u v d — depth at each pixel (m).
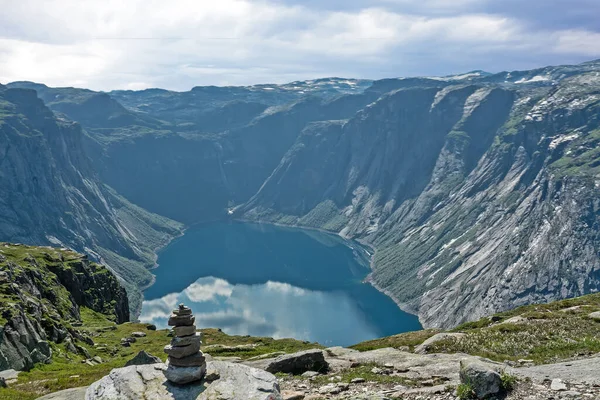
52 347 84.06
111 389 25.17
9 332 71.25
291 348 82.75
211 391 24.55
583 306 67.81
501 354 45.69
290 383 37.09
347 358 45.50
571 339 47.50
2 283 96.50
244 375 25.81
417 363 40.94
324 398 31.83
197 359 25.70
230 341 109.81
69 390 33.94
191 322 26.25
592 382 28.52
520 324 56.69
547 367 33.19
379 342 73.25
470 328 76.81
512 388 28.48
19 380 53.41
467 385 28.67
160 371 26.72
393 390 32.66
